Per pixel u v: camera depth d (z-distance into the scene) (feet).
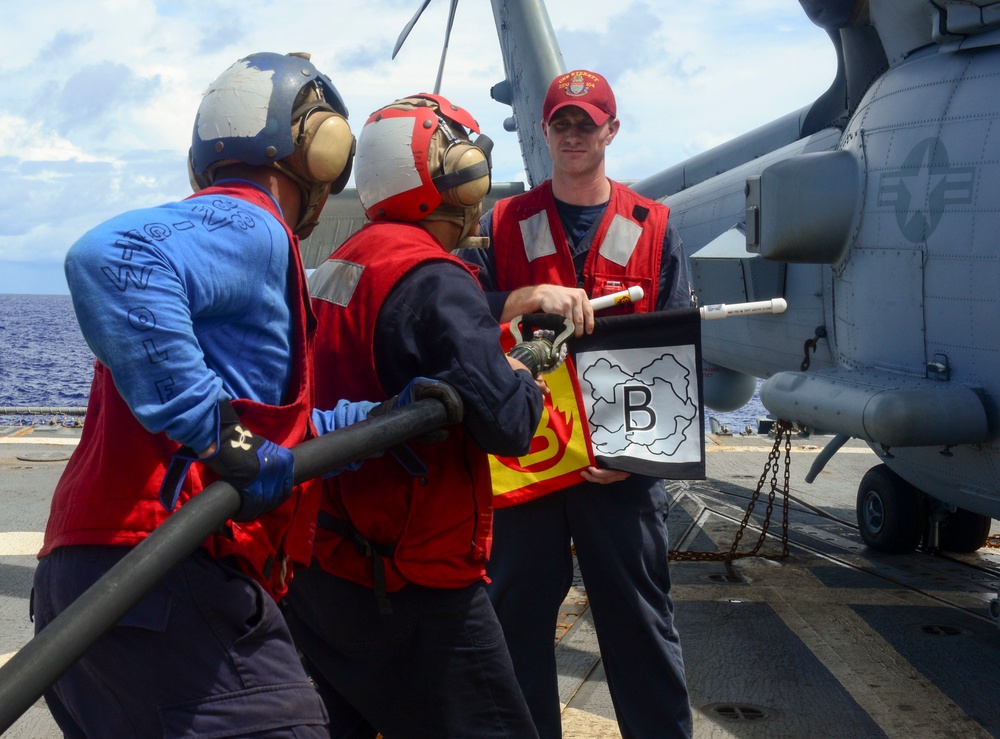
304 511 5.18
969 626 14.16
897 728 10.53
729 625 14.10
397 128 6.55
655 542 9.02
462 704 6.26
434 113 6.67
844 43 16.71
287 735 4.62
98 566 4.50
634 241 9.43
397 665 6.29
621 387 9.03
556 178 9.57
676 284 9.51
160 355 4.14
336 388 6.42
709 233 22.71
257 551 4.84
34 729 10.73
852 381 14.26
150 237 4.32
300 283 5.04
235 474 4.03
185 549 3.69
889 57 15.23
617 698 9.06
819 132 19.16
